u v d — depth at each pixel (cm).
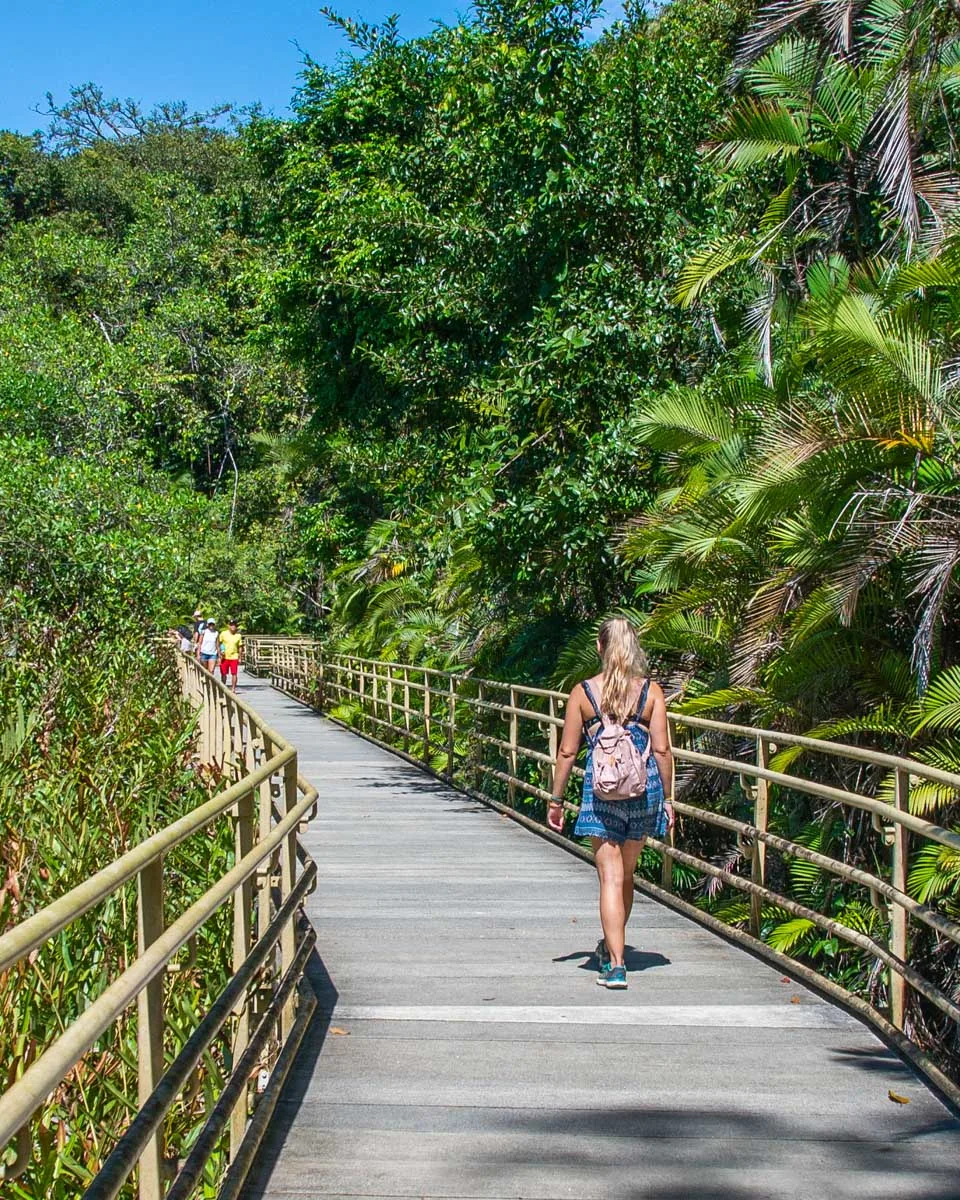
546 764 1255
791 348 1324
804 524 1082
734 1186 423
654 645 1266
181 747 1161
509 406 1548
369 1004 646
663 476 1461
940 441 1015
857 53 1539
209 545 4669
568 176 1511
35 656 1623
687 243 1509
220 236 5447
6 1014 458
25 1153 245
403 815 1404
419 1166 440
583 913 882
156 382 4353
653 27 1953
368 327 2550
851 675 1076
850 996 636
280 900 618
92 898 275
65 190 6269
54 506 2361
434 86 2209
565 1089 519
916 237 1282
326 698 3083
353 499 3322
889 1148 456
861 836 1038
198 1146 370
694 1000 653
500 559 1549
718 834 1241
